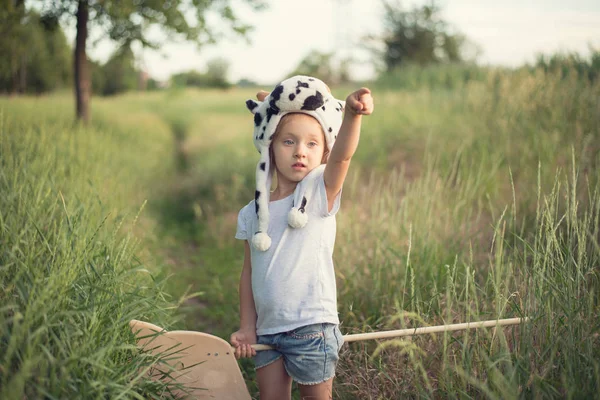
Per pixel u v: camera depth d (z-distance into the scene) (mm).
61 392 2029
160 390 2506
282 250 2512
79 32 10625
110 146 8523
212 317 4426
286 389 2590
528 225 4320
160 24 10586
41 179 3783
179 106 26578
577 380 2279
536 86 7223
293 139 2541
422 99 10414
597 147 5332
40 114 9977
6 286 2555
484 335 2797
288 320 2457
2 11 9766
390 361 3041
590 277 2994
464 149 6156
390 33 31359
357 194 6422
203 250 6355
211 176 9242
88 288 2574
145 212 7082
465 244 3988
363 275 3979
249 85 60031
